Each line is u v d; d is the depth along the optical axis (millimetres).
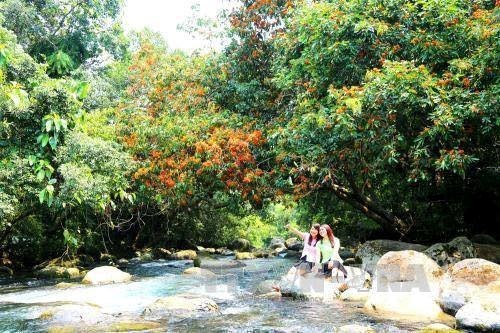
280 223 37812
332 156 12672
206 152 15773
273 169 15406
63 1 23875
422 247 13031
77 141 13016
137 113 18531
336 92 11422
